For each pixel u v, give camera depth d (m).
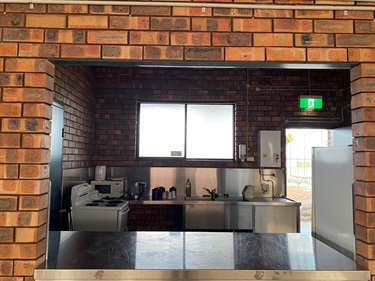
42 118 1.45
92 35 1.49
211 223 4.12
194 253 1.60
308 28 1.53
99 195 3.99
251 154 4.61
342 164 1.71
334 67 1.60
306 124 4.68
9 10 1.48
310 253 1.63
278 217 4.05
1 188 1.41
